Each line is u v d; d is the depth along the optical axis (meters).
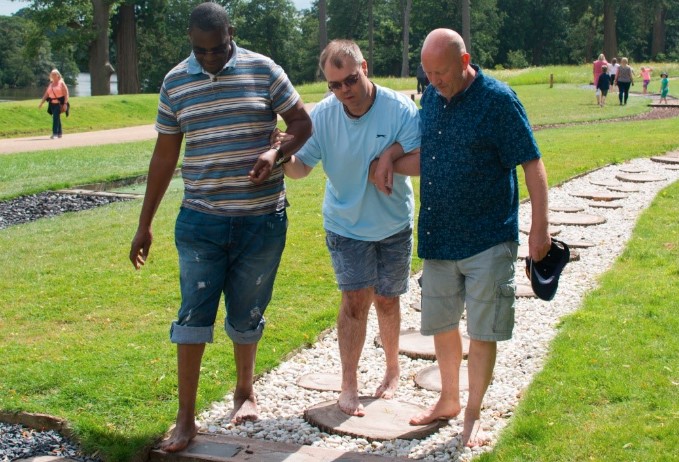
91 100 30.70
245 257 3.80
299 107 3.79
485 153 3.61
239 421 4.04
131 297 6.27
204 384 4.45
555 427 3.68
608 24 70.69
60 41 46.34
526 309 5.84
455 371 3.95
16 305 6.12
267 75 3.71
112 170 14.44
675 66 45.84
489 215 3.67
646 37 84.06
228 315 3.99
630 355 4.53
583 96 30.16
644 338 4.80
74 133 24.44
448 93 3.60
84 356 4.88
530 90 33.81
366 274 4.09
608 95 30.50
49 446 3.85
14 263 7.54
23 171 14.46
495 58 84.75
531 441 3.60
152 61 73.38
